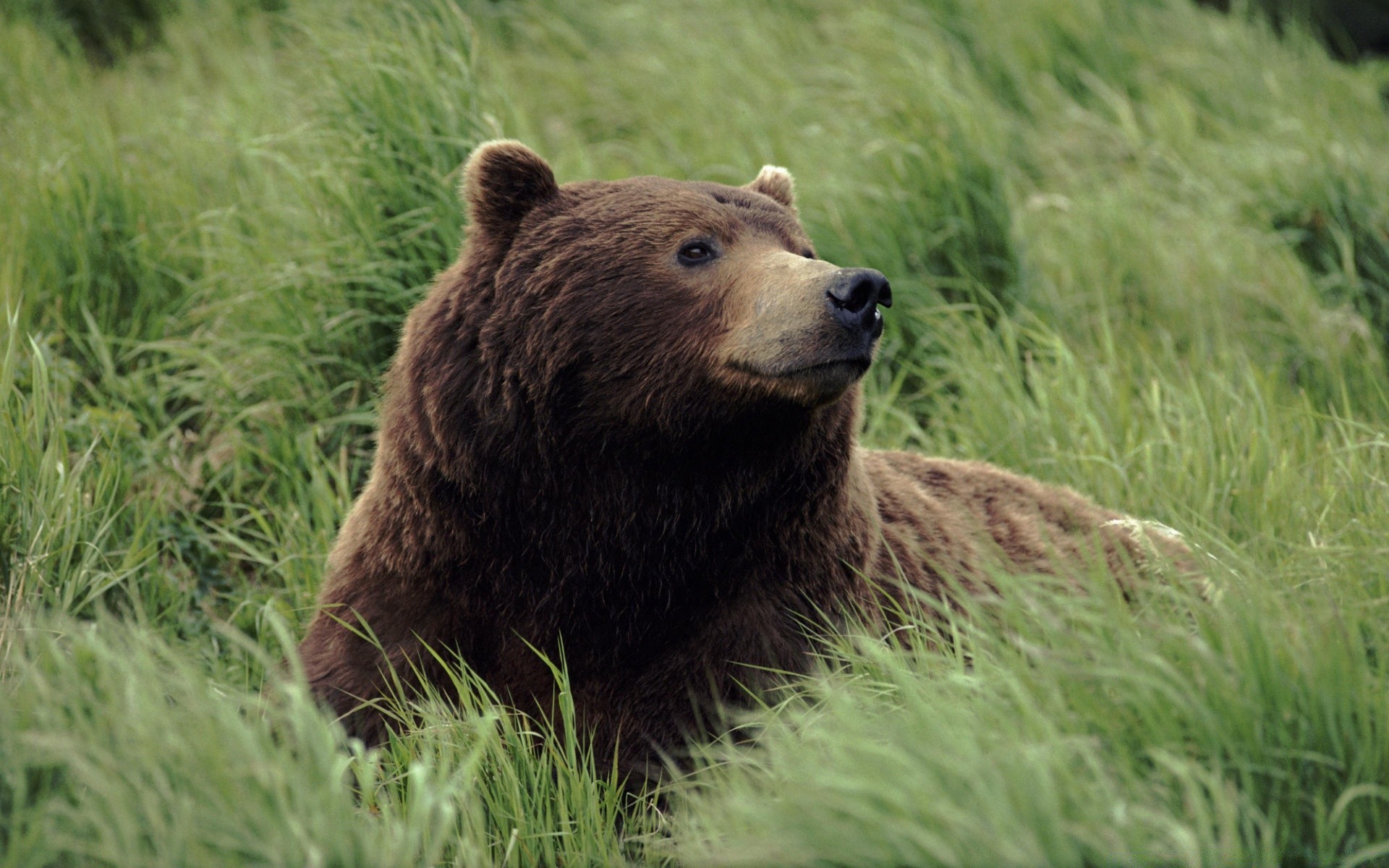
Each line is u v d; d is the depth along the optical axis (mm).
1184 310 12344
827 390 6441
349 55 11250
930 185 12414
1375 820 5105
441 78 11094
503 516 6926
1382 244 13180
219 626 5582
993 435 10438
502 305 6984
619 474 6965
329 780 4973
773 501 6980
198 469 9922
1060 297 12500
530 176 7242
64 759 4996
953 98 13219
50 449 7840
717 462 6910
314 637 7246
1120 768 5062
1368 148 15609
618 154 14594
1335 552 6613
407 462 7062
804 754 5336
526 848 6199
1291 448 9234
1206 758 5145
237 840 4719
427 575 7000
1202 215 14016
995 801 4590
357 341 10484
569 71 16094
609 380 6852
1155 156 15516
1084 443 10031
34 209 10961
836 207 12289
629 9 17516
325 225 10742
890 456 8992
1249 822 4867
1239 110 17172
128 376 10258
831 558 7145
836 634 6875
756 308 6586
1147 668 5309
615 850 6395
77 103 13234
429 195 10703
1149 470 9453
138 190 11484
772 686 6945
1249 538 7980
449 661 7035
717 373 6711
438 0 11688
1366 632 6039
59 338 10086
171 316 11000
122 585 8367
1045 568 8539
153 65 16984
